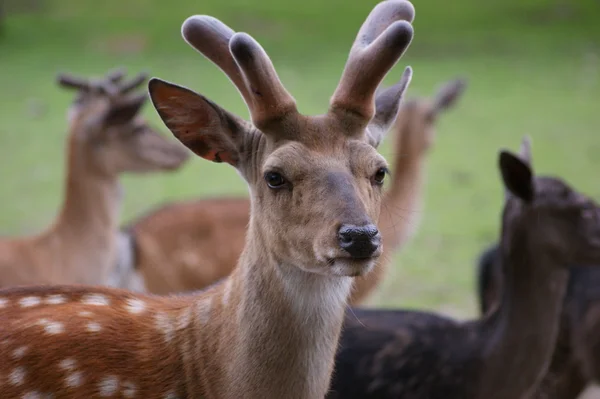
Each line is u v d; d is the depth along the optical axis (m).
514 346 8.15
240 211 12.74
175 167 12.74
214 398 5.98
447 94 13.83
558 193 8.31
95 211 12.32
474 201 18.86
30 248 12.13
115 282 12.50
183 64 33.59
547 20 41.16
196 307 6.20
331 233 5.32
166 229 12.55
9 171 21.44
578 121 25.98
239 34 5.59
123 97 12.73
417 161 13.30
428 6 43.19
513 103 28.36
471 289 14.23
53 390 5.87
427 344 8.32
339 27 40.06
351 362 8.34
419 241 16.38
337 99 5.80
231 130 6.04
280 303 5.81
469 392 8.17
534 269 8.19
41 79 31.48
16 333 5.93
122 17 40.88
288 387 5.89
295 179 5.57
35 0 43.31
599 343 9.51
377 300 13.73
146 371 6.02
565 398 9.81
